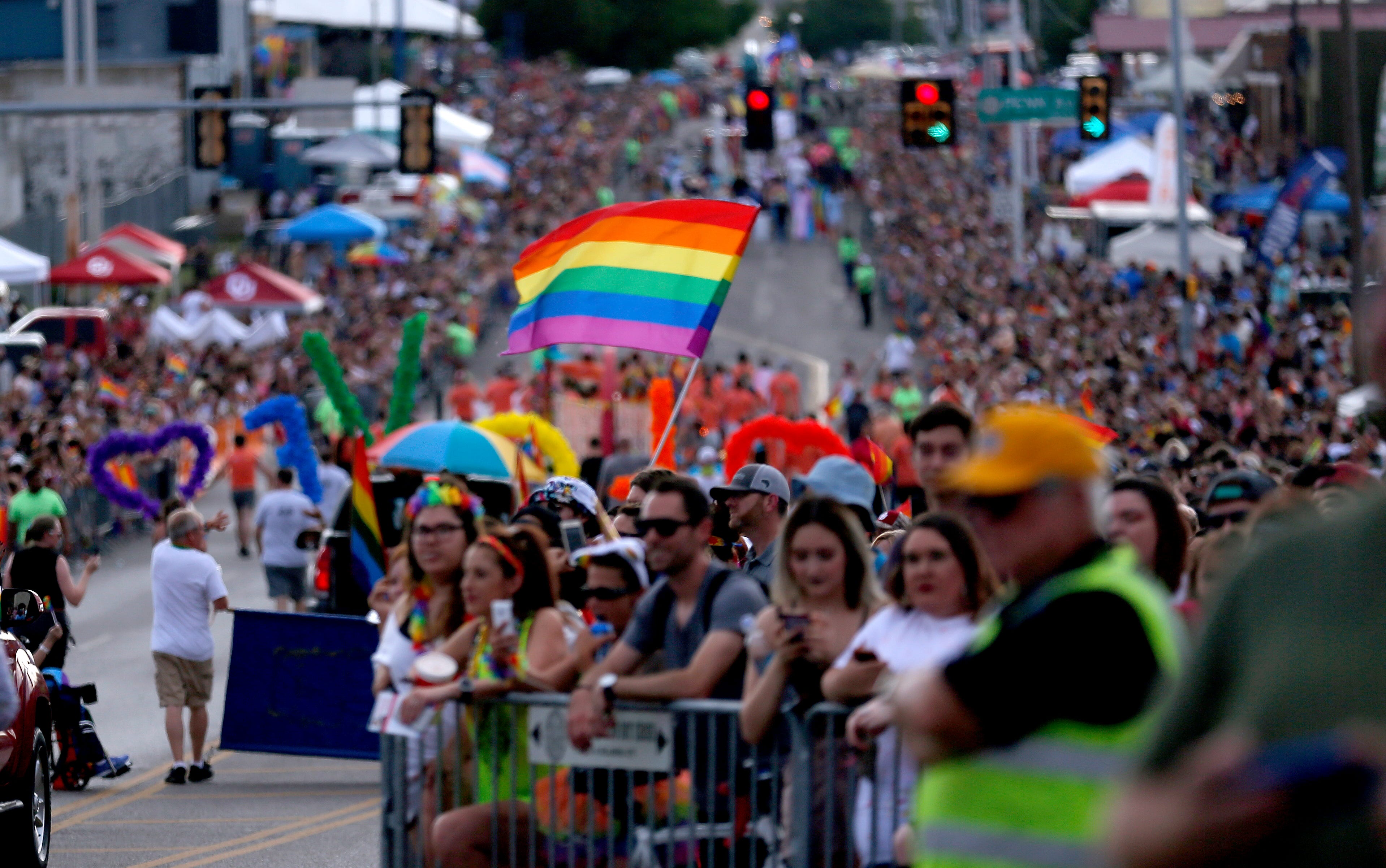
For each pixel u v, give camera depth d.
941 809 12.93
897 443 58.19
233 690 43.44
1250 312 116.06
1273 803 7.30
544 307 36.97
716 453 83.31
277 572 63.56
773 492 29.30
